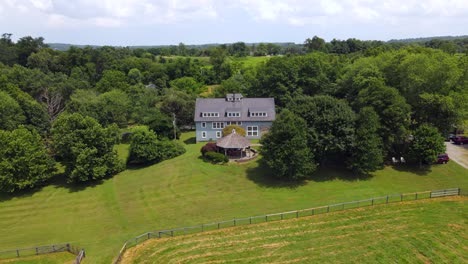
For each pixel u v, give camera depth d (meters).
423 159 57.66
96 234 44.88
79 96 102.06
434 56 68.75
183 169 63.09
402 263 33.25
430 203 46.16
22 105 81.62
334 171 58.81
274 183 55.66
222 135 75.06
